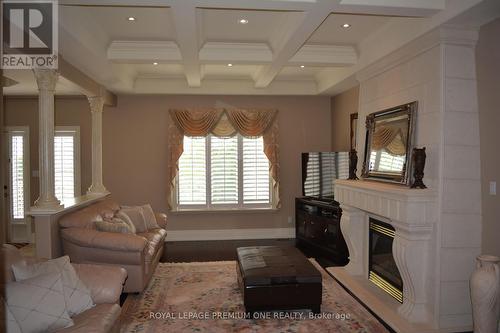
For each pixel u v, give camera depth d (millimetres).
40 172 3949
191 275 4750
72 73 4551
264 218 6980
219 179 6887
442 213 3201
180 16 3158
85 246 3875
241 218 6938
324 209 5738
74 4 2945
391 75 4070
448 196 3213
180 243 6555
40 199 3934
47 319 2264
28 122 6578
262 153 6977
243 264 3752
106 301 2682
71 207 4387
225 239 6871
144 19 3818
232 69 5930
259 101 6938
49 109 3955
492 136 3152
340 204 4832
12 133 6543
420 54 3525
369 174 4324
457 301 3238
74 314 2486
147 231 5145
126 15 3713
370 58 4391
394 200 3426
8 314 2203
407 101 3744
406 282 3512
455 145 3221
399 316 3465
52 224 3947
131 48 4461
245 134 6789
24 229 6598
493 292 2832
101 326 2330
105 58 4367
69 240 3924
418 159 3271
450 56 3230
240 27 4078
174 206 6832
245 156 6938
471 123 3246
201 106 6832
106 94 6074
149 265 4242
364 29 4137
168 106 6789
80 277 2727
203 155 6859
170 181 6688
